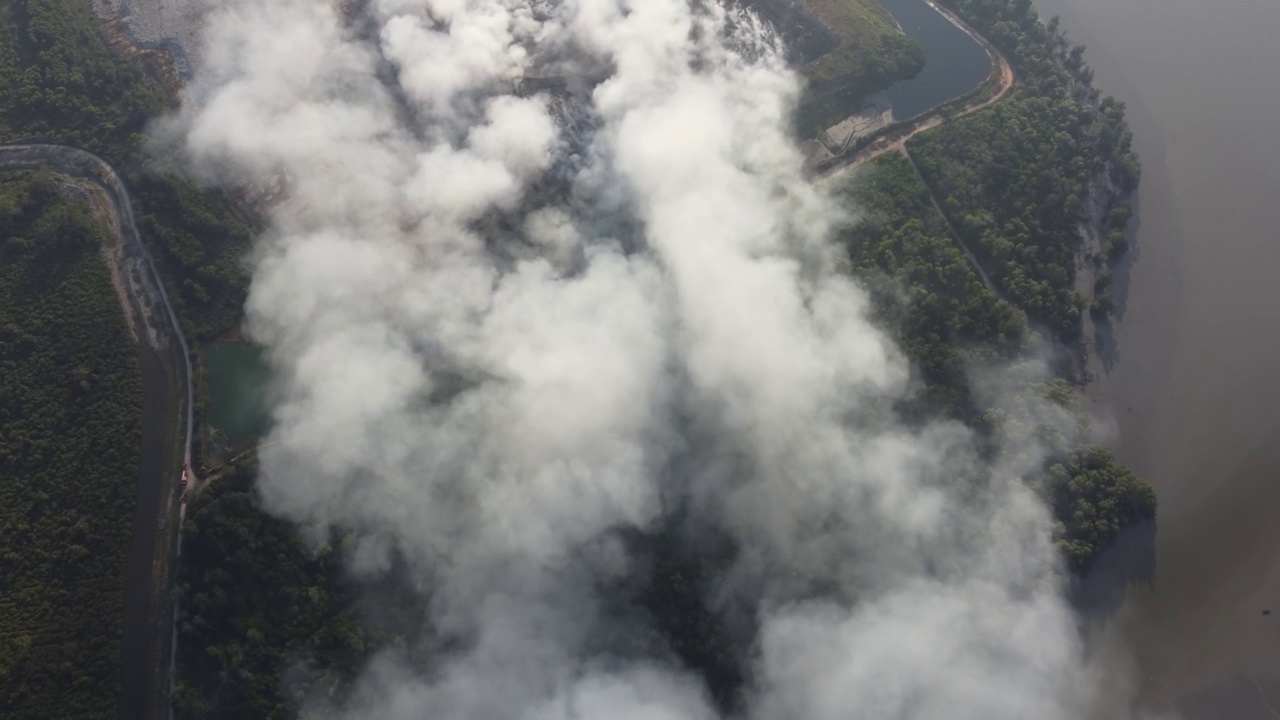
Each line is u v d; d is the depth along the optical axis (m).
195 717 136.00
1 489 148.50
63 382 159.75
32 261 171.12
